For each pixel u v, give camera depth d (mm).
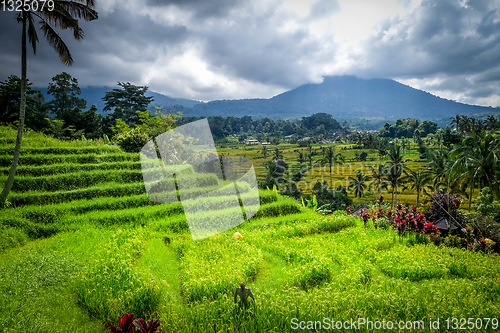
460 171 29031
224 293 6703
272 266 8969
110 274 6879
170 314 5566
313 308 5715
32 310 5324
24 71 12469
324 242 11102
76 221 11586
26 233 10461
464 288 6816
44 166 15523
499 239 12305
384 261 9195
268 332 5230
